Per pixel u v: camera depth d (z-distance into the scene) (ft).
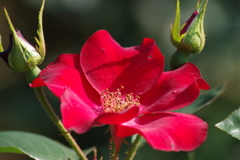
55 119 2.23
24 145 2.36
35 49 2.22
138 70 2.27
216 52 3.02
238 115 2.19
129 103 2.26
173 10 3.08
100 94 2.26
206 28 3.02
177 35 2.25
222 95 3.06
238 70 3.04
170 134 2.11
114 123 2.14
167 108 2.21
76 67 2.25
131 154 2.21
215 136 2.87
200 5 2.26
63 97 2.12
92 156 2.93
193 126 2.13
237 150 2.85
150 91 2.27
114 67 2.27
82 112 2.15
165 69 2.96
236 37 3.02
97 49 2.26
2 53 2.21
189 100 2.20
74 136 3.01
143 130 2.12
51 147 2.35
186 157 2.35
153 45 2.27
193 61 3.03
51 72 2.21
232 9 3.05
